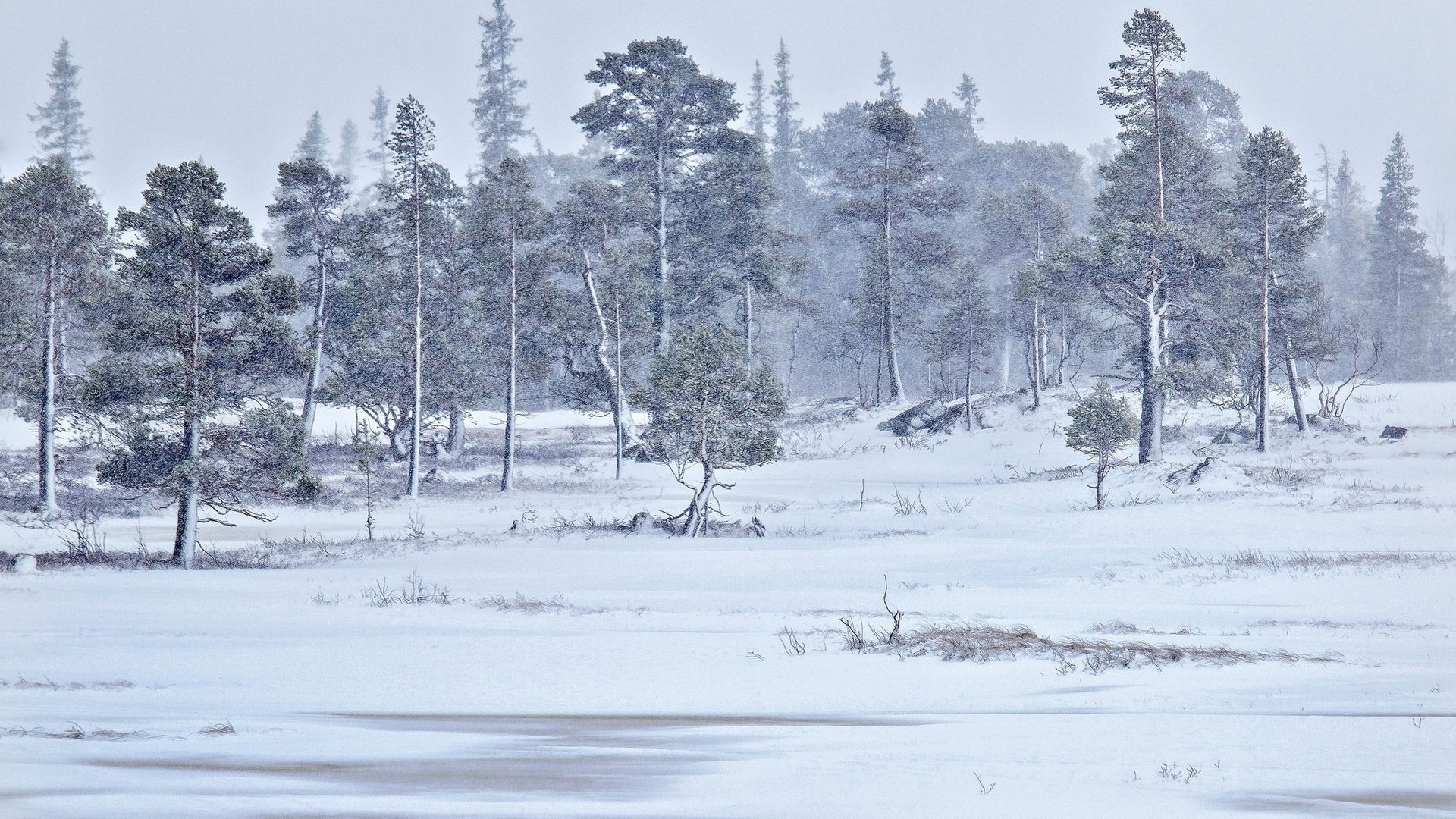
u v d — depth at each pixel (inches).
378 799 400.2
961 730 534.0
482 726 555.5
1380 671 687.7
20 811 374.6
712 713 593.6
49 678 696.4
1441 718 542.6
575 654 776.9
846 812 380.8
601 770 449.7
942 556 1507.1
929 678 689.6
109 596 1154.7
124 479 1625.2
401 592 1162.6
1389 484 2295.8
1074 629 893.2
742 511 2186.3
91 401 1631.4
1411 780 420.8
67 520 2121.1
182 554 1577.3
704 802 395.9
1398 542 1561.3
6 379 2283.5
